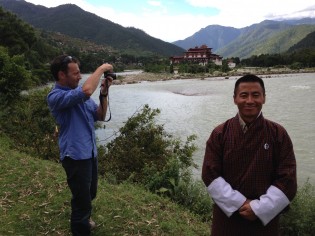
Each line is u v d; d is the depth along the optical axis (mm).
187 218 5551
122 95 44188
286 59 129250
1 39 64562
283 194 2555
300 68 111812
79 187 3887
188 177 7512
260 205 2537
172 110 28578
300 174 11969
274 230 2707
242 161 2686
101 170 8469
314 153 14375
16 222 4727
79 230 4070
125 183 6973
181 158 9164
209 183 2727
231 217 2729
